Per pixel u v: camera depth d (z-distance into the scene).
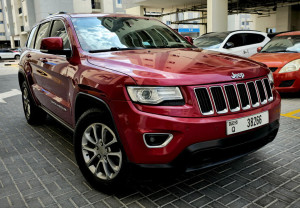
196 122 2.18
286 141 3.81
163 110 2.15
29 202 2.53
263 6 25.44
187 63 2.58
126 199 2.52
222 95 2.34
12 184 2.88
